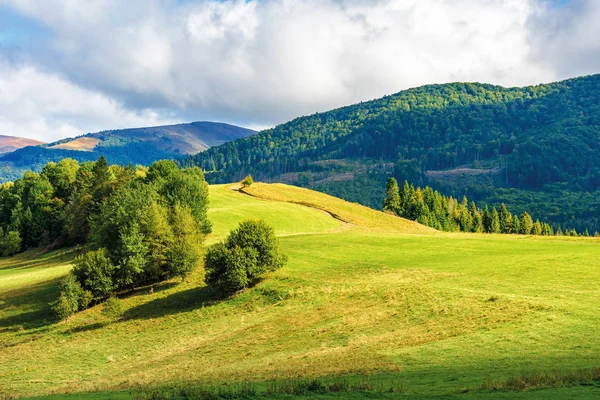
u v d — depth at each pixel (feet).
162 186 293.84
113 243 229.66
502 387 66.90
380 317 134.92
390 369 89.04
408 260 205.67
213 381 92.84
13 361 150.41
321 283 178.70
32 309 200.54
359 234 286.46
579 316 108.27
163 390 81.46
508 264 174.91
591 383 64.44
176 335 154.30
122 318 180.86
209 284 188.03
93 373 128.67
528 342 96.73
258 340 134.10
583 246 204.23
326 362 100.63
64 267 261.44
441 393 66.18
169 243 213.87
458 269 176.55
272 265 191.52
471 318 120.16
